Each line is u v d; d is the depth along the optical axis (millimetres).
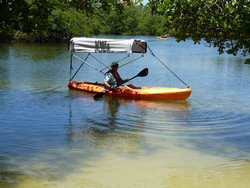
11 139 5289
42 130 5844
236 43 5281
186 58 23219
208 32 4977
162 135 5711
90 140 5359
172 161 4500
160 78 13117
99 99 8727
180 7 4695
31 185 3689
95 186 3717
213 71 15672
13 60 18391
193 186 3742
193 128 6168
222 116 7094
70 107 7723
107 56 23391
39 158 4512
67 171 4098
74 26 40062
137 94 8906
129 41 8711
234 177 3992
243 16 4465
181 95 8742
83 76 13219
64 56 22094
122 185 3748
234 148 5059
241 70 16188
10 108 7406
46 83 11086
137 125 6328
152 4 5023
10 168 4137
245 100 8875
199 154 4785
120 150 4906
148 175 4027
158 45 42812
